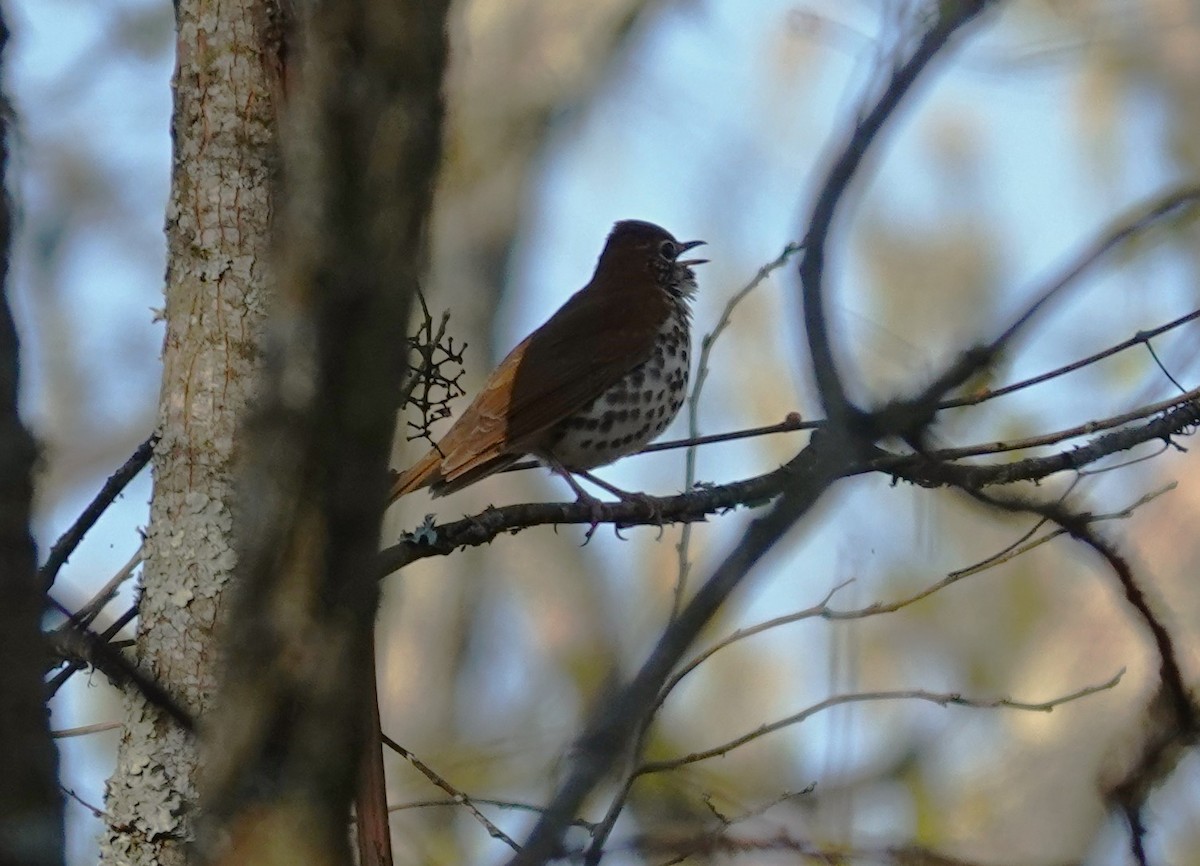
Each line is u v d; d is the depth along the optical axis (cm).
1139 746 678
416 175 383
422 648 2394
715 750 959
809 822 998
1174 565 1783
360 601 398
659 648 434
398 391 391
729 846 871
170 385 932
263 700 396
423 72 382
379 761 865
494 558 2455
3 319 487
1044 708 1027
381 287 383
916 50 445
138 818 873
